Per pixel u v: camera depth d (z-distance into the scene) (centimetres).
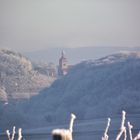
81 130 16275
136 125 18075
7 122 19612
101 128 16538
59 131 848
